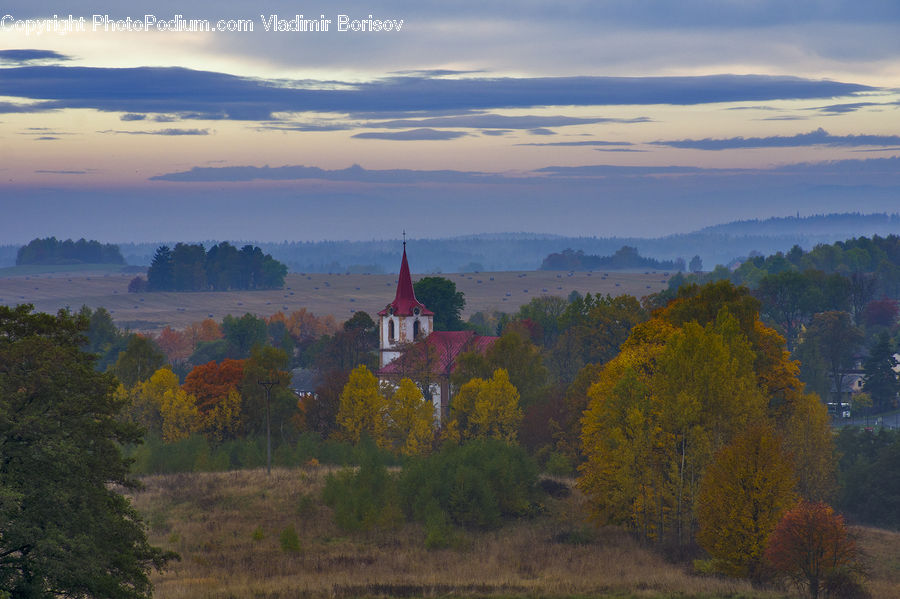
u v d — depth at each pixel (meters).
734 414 157.75
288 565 149.12
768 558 127.06
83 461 87.00
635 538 173.38
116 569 92.56
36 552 79.50
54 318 95.94
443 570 147.75
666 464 163.75
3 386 84.06
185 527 172.38
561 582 135.00
